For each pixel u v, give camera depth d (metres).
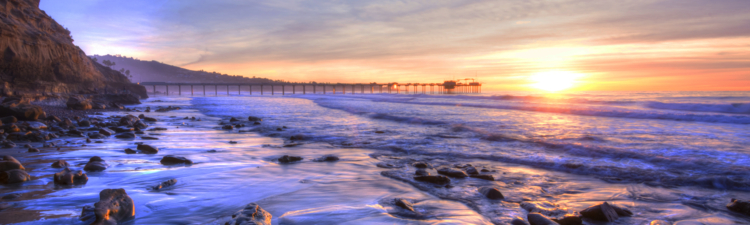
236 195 3.64
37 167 4.99
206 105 33.56
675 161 5.45
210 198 3.51
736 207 3.19
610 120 14.11
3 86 34.41
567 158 6.00
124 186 3.97
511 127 11.23
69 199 3.34
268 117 17.05
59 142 7.94
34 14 44.53
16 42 37.94
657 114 15.20
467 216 3.04
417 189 4.01
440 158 6.32
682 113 16.03
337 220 2.85
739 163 5.22
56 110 19.53
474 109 22.33
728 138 8.34
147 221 2.78
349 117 16.81
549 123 12.54
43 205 3.13
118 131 10.36
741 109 17.55
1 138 7.72
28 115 12.52
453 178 4.68
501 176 4.83
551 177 4.75
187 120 16.06
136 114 20.64
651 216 3.09
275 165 5.51
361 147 7.73
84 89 50.25
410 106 27.05
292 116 17.62
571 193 3.91
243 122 14.36
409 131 10.61
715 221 2.96
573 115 17.08
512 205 3.42
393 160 6.08
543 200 3.61
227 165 5.46
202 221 2.79
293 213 3.03
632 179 4.53
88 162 5.43
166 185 4.03
